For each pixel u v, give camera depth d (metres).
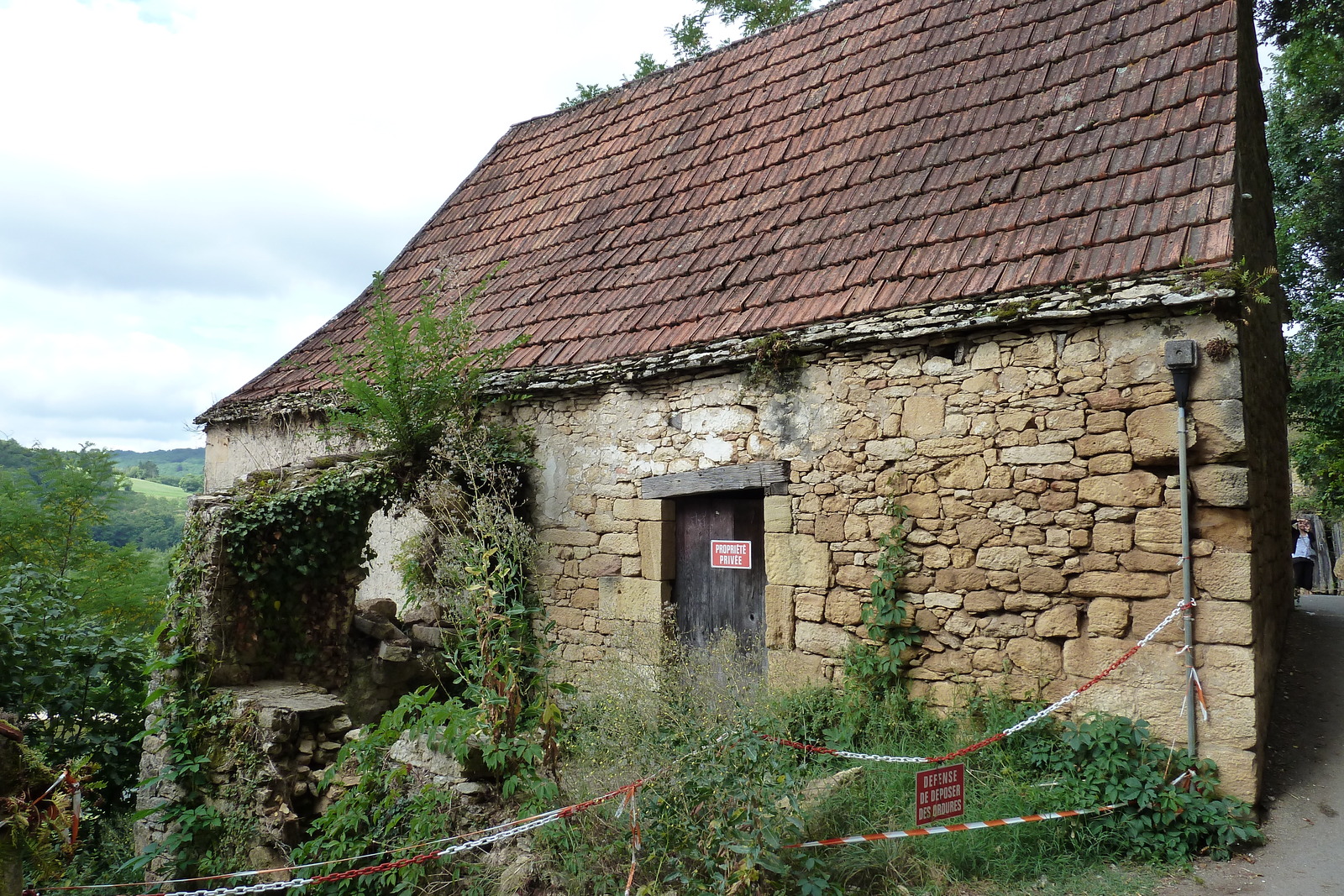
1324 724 5.96
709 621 7.25
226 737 6.30
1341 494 13.50
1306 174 15.10
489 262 10.24
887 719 5.71
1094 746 4.96
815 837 4.41
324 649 7.46
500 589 6.35
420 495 7.78
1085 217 5.88
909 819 4.70
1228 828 4.51
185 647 6.55
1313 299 14.29
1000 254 6.04
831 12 9.75
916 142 7.49
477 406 8.27
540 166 11.18
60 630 7.67
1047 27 7.58
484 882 4.83
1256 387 6.01
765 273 7.35
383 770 5.88
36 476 12.15
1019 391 5.58
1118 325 5.25
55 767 7.33
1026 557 5.52
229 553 6.74
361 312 9.62
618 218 9.41
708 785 4.12
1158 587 5.06
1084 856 4.57
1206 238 5.19
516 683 5.49
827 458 6.39
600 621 7.68
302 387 9.95
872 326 6.11
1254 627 4.89
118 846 7.15
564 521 7.98
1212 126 5.86
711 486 6.95
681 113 10.16
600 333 8.02
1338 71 12.84
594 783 5.05
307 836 6.08
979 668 5.69
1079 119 6.62
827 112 8.55
